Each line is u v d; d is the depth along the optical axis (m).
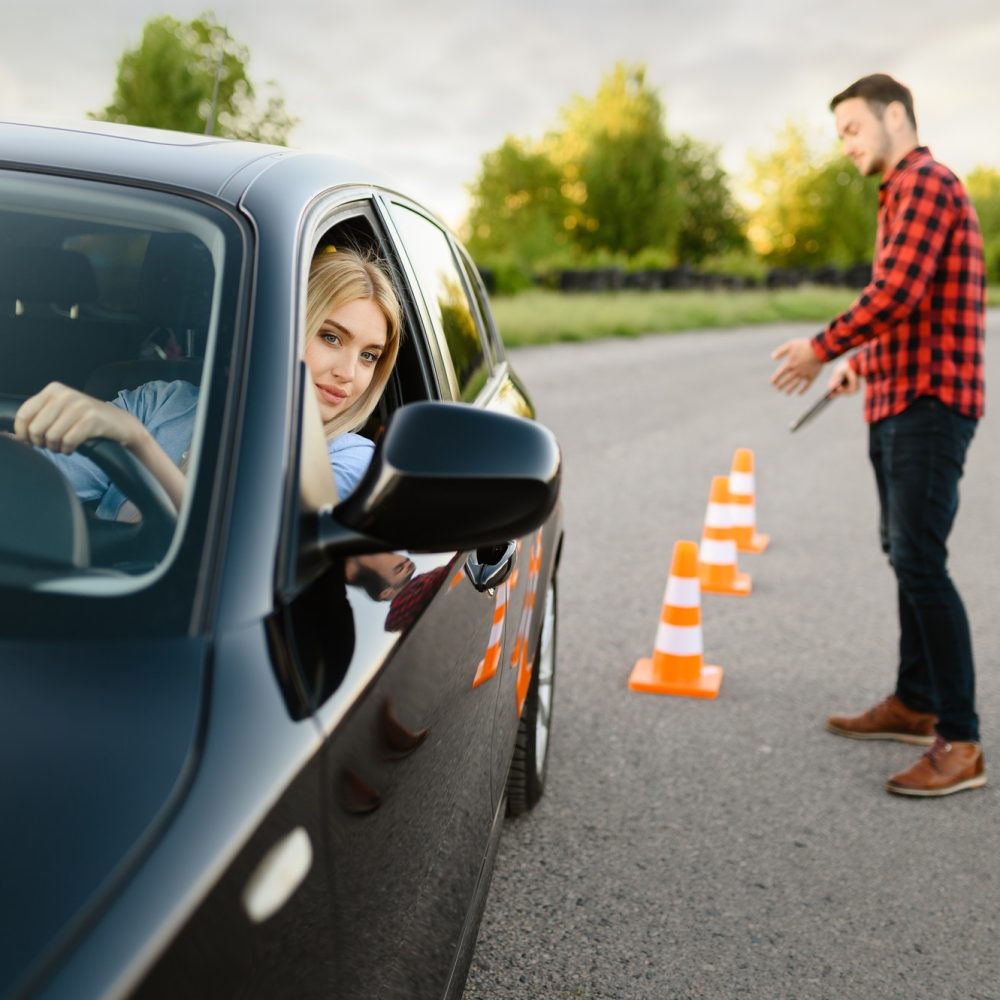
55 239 1.99
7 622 1.29
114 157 1.87
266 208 1.79
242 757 1.21
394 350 2.21
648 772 4.01
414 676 1.64
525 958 2.90
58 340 2.00
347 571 1.61
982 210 104.19
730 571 6.28
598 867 3.36
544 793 3.80
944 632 3.94
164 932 1.04
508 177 78.62
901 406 3.93
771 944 3.03
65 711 1.20
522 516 1.53
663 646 4.79
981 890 3.37
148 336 1.93
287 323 1.62
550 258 42.25
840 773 4.09
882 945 3.06
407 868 1.60
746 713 4.59
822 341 3.96
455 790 1.92
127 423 1.63
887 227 4.02
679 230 74.75
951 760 3.96
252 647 1.32
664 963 2.92
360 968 1.39
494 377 3.51
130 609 1.33
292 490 1.48
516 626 2.70
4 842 1.08
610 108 66.19
